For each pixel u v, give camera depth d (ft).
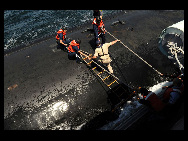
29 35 40.83
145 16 34.04
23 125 16.81
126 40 27.14
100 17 22.25
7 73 22.97
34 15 49.21
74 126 16.62
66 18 46.29
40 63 24.12
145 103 14.25
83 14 47.01
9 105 18.49
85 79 20.85
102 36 25.13
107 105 18.11
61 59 24.44
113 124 16.39
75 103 18.39
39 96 19.21
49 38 31.45
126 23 31.81
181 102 13.42
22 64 24.45
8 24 45.88
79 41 22.56
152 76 21.34
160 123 13.56
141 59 21.84
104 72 21.58
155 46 25.70
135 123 14.55
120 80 20.21
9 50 29.30
